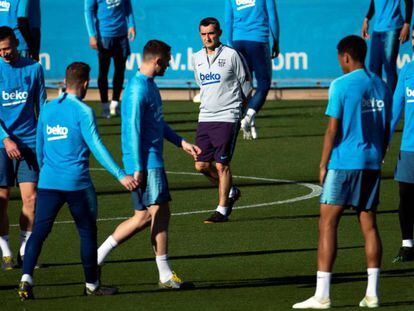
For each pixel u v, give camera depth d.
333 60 57.31
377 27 45.94
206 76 30.44
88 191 21.84
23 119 25.12
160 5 57.09
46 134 21.78
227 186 30.23
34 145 25.19
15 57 25.05
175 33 57.47
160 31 57.41
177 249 26.94
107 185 36.56
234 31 42.69
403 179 25.28
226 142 30.22
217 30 30.41
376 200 20.88
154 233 22.80
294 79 57.53
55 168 21.73
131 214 31.38
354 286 22.81
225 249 26.83
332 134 20.69
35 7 37.41
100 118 52.09
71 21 57.31
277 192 34.69
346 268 24.58
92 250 22.06
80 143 21.73
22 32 33.38
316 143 44.19
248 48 42.72
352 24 56.84
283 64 57.59
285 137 45.84
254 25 42.38
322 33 57.12
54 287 23.17
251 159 40.91
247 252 26.42
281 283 23.22
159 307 21.23
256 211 31.72
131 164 22.41
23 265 21.92
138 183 21.58
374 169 20.80
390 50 45.91
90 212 21.92
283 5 57.00
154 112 22.64
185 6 57.16
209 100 30.41
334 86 20.75
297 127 48.62
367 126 20.78
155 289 22.88
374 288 20.88
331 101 20.72
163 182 22.67
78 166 21.75
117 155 41.75
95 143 21.42
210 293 22.41
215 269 24.73
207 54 30.52
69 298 22.09
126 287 23.09
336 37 57.12
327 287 20.72
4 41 24.77
